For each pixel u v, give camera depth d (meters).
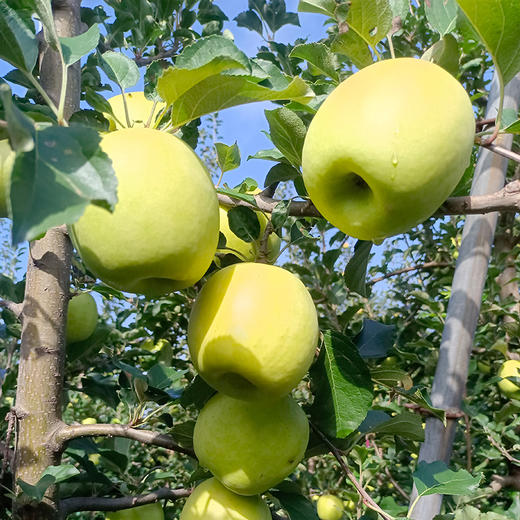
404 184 0.25
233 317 0.28
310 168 0.28
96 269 0.27
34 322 0.39
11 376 0.57
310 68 0.39
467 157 0.27
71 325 0.55
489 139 0.31
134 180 0.25
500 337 0.83
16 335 0.55
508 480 0.72
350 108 0.26
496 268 0.80
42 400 0.38
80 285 0.62
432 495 0.43
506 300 0.83
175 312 0.73
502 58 0.29
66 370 0.57
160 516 0.51
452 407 0.45
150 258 0.25
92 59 0.57
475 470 0.72
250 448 0.34
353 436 0.41
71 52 0.29
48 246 0.40
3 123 0.23
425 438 0.42
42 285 0.39
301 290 0.30
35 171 0.16
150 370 0.54
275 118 0.35
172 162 0.26
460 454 0.89
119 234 0.25
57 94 0.42
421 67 0.27
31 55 0.27
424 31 0.77
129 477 0.55
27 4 0.30
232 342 0.27
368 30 0.33
